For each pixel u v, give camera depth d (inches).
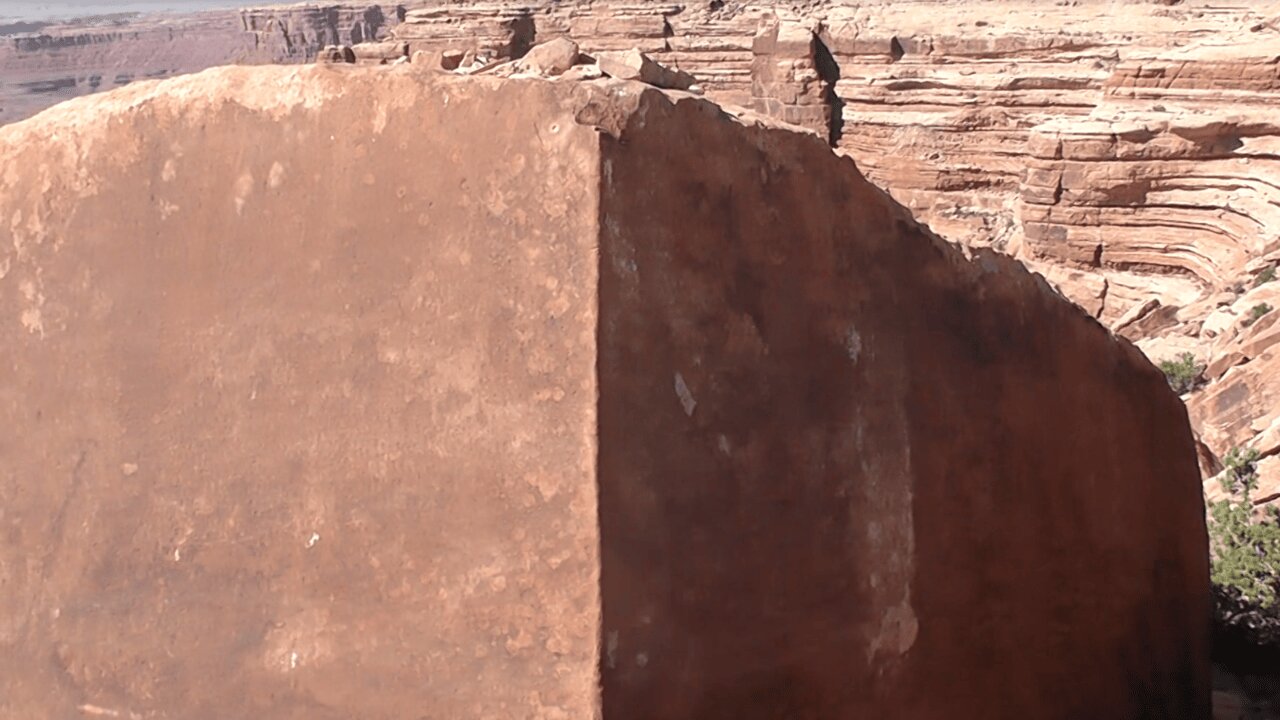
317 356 146.0
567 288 134.3
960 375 171.8
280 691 146.2
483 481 137.7
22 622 159.6
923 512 167.3
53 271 159.0
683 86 166.6
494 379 137.5
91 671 155.6
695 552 141.3
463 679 137.9
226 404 150.5
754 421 147.6
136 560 154.2
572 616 133.3
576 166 134.4
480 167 138.3
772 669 149.1
